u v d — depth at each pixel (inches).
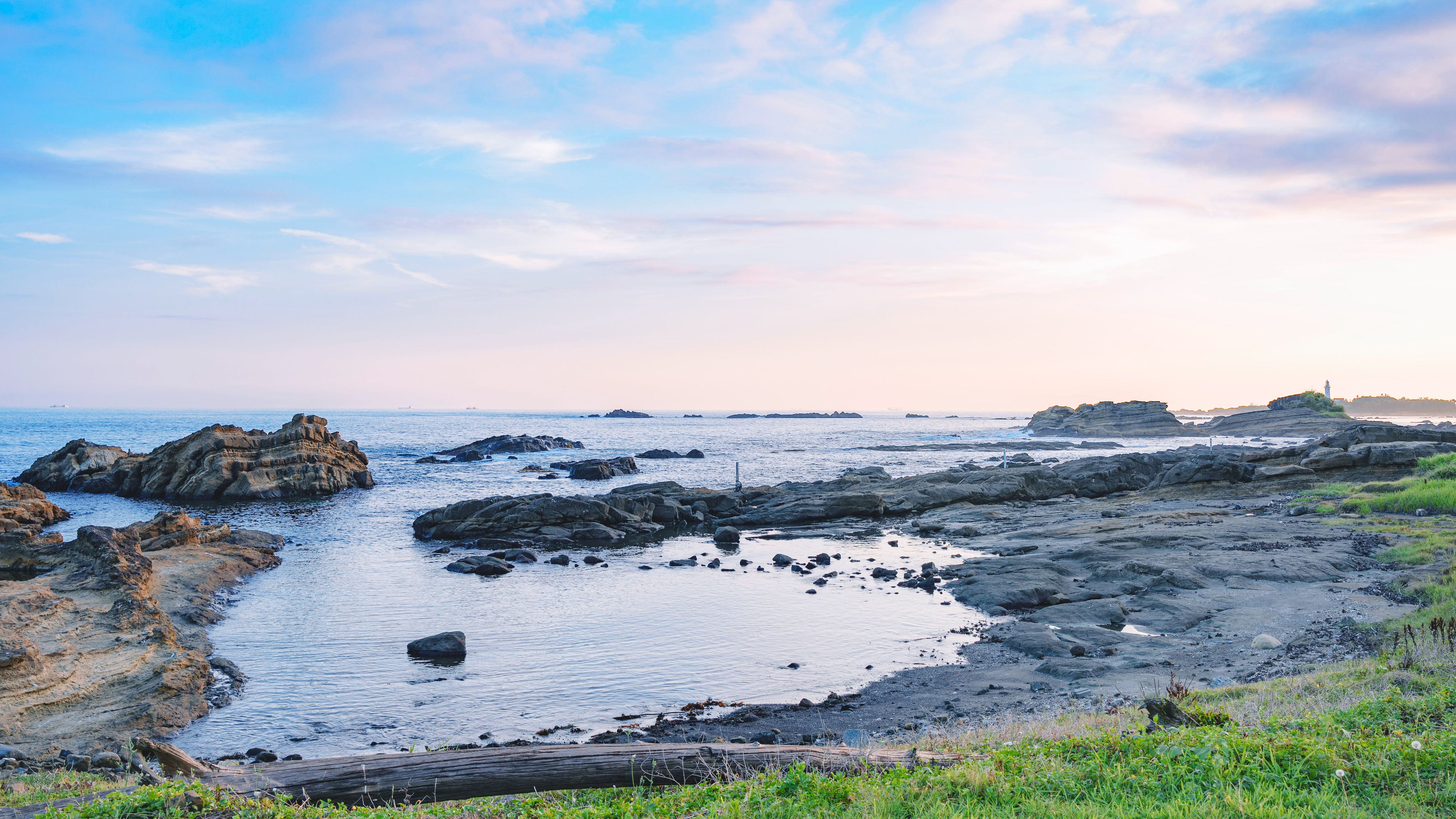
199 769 378.6
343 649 910.4
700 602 1133.1
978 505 2159.2
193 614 1018.1
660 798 324.2
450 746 634.2
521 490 2906.0
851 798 308.3
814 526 1980.8
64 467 2903.5
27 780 472.1
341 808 313.1
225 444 2716.5
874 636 943.7
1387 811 276.2
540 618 1047.6
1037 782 316.8
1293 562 1094.4
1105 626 922.1
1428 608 800.3
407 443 6402.6
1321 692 506.3
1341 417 7401.6
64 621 871.7
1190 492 2027.6
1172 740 349.7
